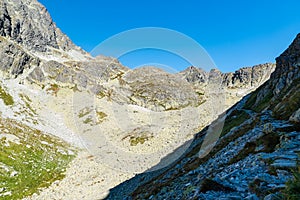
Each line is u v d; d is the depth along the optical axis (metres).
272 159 15.30
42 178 57.84
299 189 8.55
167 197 22.53
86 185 53.88
